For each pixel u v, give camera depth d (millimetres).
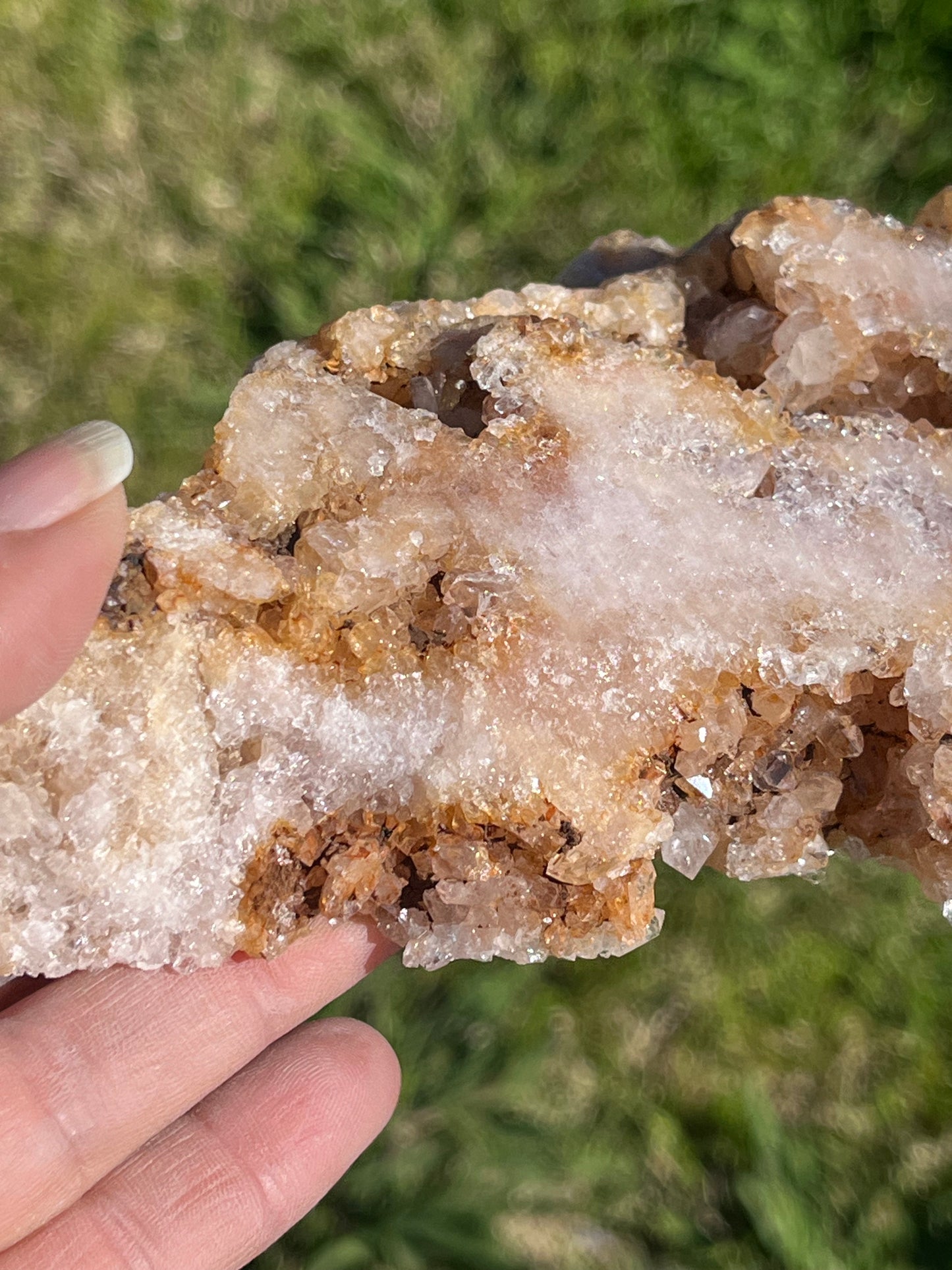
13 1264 129
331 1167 144
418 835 118
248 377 122
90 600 112
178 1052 131
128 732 114
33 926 114
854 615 120
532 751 115
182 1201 136
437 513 118
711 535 121
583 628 118
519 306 130
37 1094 126
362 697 117
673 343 132
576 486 121
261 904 117
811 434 126
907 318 128
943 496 125
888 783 126
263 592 115
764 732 122
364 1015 200
